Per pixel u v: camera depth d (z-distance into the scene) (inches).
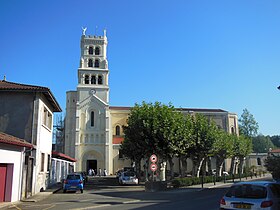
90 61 2871.6
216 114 3024.1
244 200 405.7
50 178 1233.4
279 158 1098.7
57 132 3282.5
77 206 703.1
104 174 2480.3
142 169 2527.1
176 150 1416.1
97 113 2723.9
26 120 966.4
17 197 796.6
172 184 1334.9
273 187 421.4
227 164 2817.4
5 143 727.1
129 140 1541.6
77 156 2596.0
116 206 703.1
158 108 1488.7
